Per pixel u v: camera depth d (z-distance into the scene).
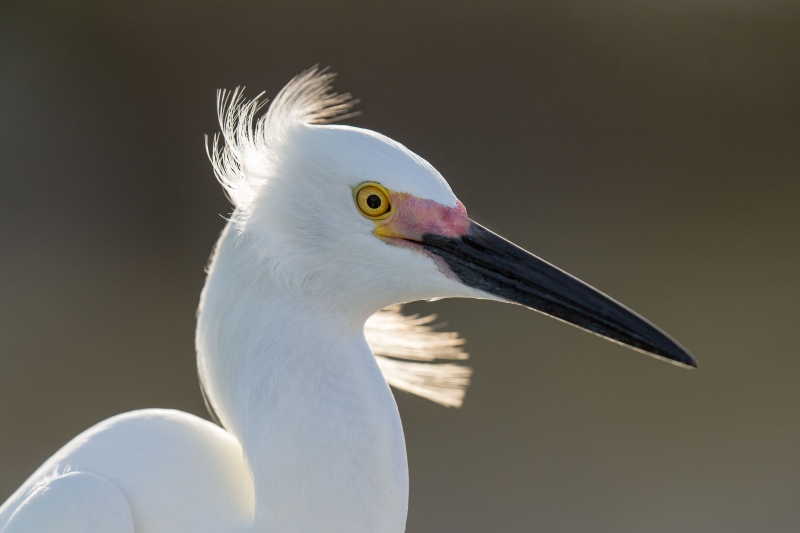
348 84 16.02
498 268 4.38
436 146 15.88
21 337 12.34
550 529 9.39
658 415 11.17
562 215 15.17
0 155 15.26
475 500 9.80
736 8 17.30
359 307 4.35
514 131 16.16
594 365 12.16
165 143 15.55
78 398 11.19
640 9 17.19
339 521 4.05
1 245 14.25
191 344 12.34
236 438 4.52
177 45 16.08
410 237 4.31
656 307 13.17
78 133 15.62
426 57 16.38
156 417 4.80
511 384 11.70
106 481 4.36
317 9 16.30
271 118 4.50
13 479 9.97
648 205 15.54
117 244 14.43
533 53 16.69
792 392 11.55
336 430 4.07
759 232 15.08
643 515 9.57
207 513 4.48
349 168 4.20
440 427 11.00
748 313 13.13
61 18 16.23
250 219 4.30
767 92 16.89
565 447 10.62
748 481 10.07
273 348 4.18
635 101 16.70
